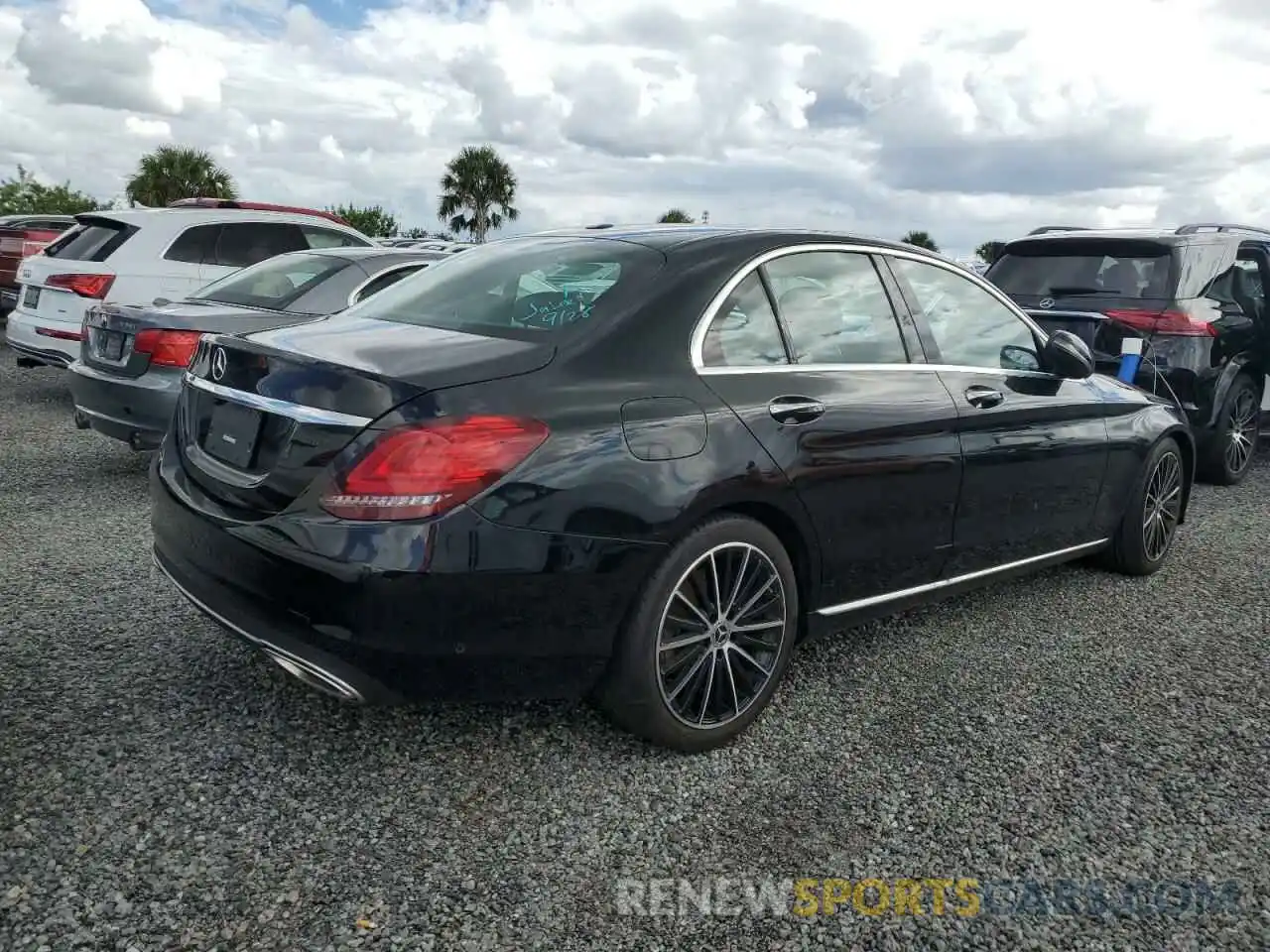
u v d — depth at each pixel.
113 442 7.16
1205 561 5.38
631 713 2.89
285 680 3.35
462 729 3.11
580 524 2.63
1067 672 3.80
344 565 2.47
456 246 12.79
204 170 35.66
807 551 3.21
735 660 3.10
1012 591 4.76
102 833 2.47
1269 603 4.70
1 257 12.74
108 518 5.21
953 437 3.64
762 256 3.30
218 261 8.44
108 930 2.15
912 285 3.78
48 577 4.22
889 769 3.02
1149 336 6.63
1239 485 7.46
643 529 2.72
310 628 2.54
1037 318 6.86
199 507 2.84
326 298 6.11
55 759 2.79
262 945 2.14
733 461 2.91
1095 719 3.41
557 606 2.65
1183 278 6.68
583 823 2.66
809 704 3.44
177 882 2.32
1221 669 3.88
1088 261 7.03
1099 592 4.78
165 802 2.62
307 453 2.58
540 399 2.65
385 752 2.95
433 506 2.47
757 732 3.22
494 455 2.52
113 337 5.52
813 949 2.24
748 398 3.03
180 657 3.48
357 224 40.19
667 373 2.90
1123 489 4.69
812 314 3.38
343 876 2.39
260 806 2.64
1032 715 3.43
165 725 3.02
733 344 3.10
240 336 3.05
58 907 2.20
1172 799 2.91
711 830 2.66
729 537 2.95
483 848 2.53
